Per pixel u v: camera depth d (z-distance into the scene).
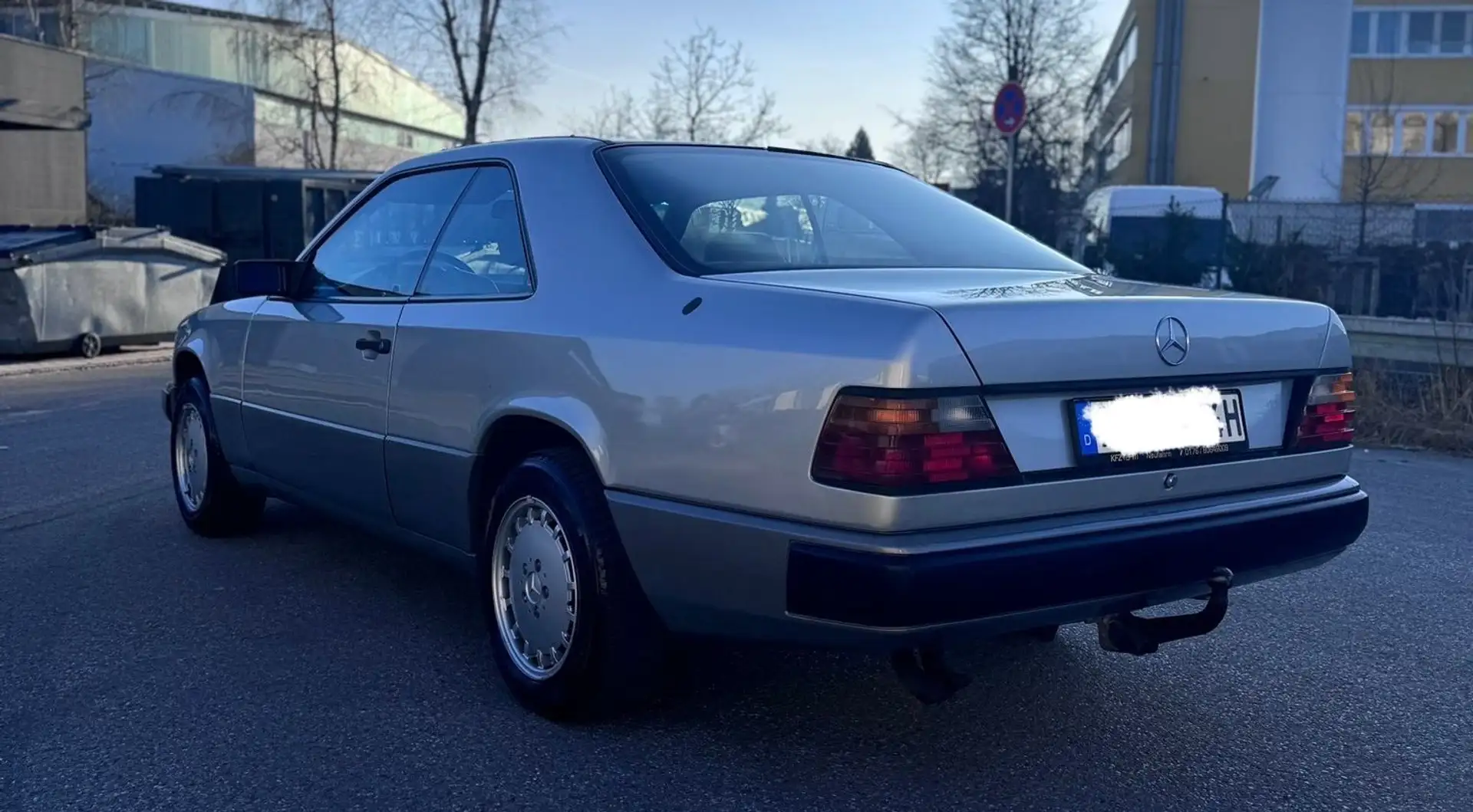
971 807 3.22
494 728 3.66
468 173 4.30
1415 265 13.86
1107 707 3.94
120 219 33.66
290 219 20.17
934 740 3.64
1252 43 37.03
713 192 3.84
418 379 4.08
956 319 2.88
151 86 37.03
